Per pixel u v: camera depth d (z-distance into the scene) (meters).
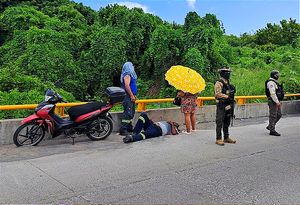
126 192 4.49
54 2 29.78
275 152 6.98
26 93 12.62
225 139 7.70
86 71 19.75
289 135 8.87
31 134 6.71
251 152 6.90
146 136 7.69
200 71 17.70
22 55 19.20
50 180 4.83
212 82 17.73
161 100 9.46
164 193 4.50
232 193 4.59
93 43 20.14
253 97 12.60
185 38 19.64
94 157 6.09
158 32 19.69
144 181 4.94
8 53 20.88
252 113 12.59
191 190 4.65
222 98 7.32
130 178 5.04
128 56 20.53
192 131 8.85
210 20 20.75
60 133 6.98
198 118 10.74
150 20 21.25
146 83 19.92
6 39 23.41
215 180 5.10
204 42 18.84
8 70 16.19
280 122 11.26
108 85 19.36
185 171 5.48
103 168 5.47
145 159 6.08
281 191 4.72
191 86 8.15
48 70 18.19
